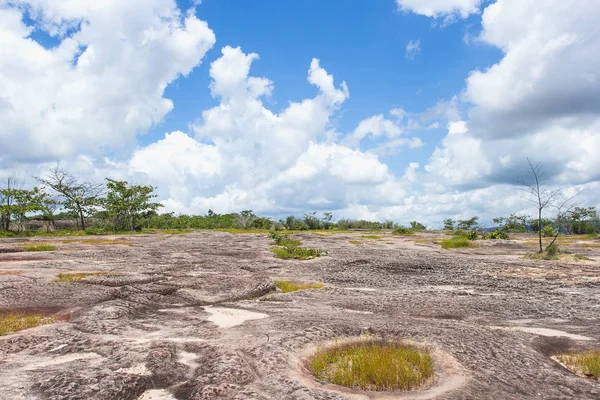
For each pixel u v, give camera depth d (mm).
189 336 9203
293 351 8086
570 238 51469
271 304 13281
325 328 9430
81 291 14273
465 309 12758
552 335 9992
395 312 12352
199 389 6160
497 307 13055
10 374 6824
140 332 9633
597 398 6207
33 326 10258
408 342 8656
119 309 11734
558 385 6660
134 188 62406
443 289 16906
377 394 6215
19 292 14055
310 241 43906
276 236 41250
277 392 6141
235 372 6711
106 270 19688
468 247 36500
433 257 28547
